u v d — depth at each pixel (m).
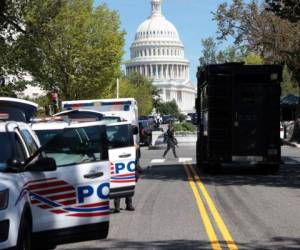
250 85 23.75
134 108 24.44
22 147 8.95
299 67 50.88
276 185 20.02
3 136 8.70
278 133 23.81
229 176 23.55
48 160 8.59
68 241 9.02
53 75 45.19
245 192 18.00
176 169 27.38
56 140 9.43
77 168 9.10
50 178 8.82
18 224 7.28
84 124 9.54
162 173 25.25
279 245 10.00
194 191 18.31
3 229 7.02
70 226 8.95
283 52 50.34
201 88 27.05
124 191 13.79
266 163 23.80
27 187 8.11
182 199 16.44
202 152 25.62
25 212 7.75
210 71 23.80
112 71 47.84
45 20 28.94
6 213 7.08
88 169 9.19
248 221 12.59
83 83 46.56
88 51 45.50
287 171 25.83
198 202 15.73
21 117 11.75
